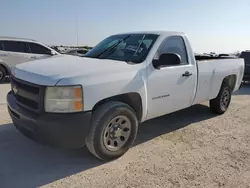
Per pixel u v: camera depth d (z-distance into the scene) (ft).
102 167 11.40
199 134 15.90
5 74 36.27
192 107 22.36
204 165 11.85
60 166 11.37
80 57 14.88
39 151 12.69
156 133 15.84
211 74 17.61
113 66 12.01
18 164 11.39
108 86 11.16
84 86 10.41
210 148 13.82
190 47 15.89
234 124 18.10
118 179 10.44
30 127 10.64
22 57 36.81
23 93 11.27
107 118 11.27
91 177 10.55
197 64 16.20
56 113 10.19
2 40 35.68
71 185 9.93
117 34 16.97
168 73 13.99
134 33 15.85
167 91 14.15
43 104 10.24
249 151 13.58
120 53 14.46
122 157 12.40
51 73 10.74
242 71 22.04
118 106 11.60
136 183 10.19
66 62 12.75
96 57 14.98
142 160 12.16
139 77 12.47
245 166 11.91
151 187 9.94
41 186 9.80
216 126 17.56
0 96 26.07
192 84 15.85
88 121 10.63
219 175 11.01
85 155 12.44
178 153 13.05
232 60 20.35
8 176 10.38
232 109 22.45
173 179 10.56
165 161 12.12
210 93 18.07
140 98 12.65
